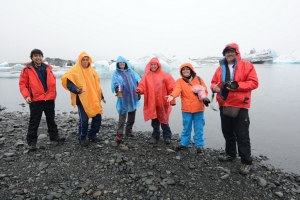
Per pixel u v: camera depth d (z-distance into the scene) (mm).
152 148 5117
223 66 3896
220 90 3863
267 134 6586
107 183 3654
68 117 8609
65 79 4637
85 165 4250
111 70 26703
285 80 21906
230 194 3406
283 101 11562
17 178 3781
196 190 3488
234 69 3779
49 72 4844
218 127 7195
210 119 8125
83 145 5113
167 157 4637
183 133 4832
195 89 4402
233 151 4359
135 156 4668
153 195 3344
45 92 4832
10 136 6129
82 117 4906
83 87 4723
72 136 5926
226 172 3992
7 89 17797
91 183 3643
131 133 6035
